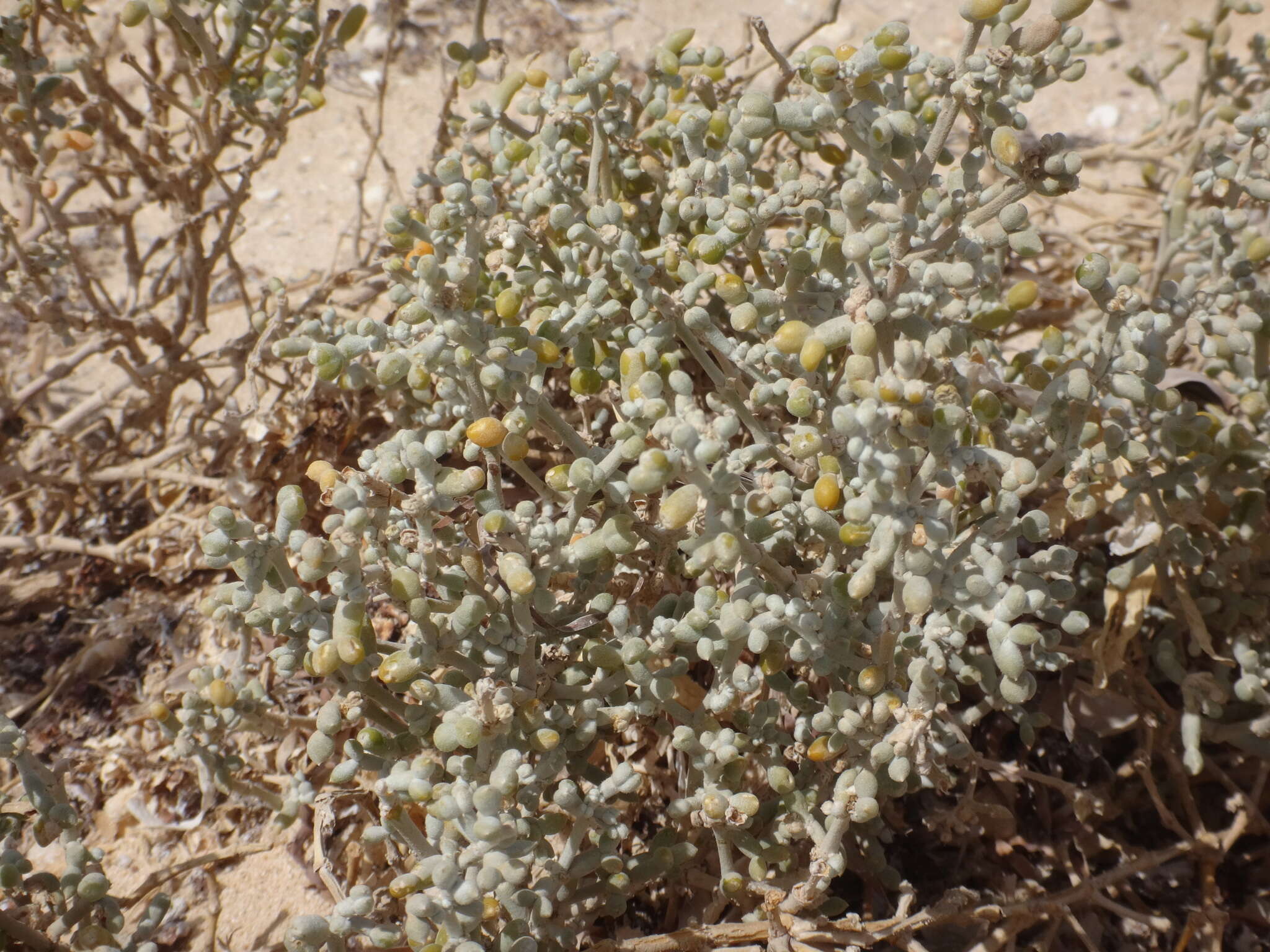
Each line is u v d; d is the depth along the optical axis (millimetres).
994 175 800
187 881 516
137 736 560
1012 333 692
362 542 422
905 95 512
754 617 421
